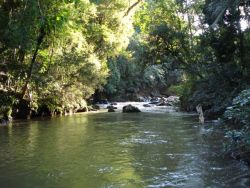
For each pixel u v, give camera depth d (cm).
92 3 2619
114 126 1762
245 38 1995
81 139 1336
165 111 2773
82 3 2250
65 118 2278
